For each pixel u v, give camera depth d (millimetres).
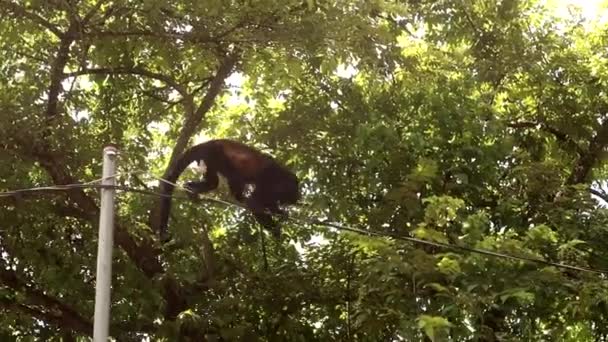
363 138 8852
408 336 7297
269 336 9602
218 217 10617
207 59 9438
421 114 9344
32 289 9969
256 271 10109
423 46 10945
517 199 9211
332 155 9828
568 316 8781
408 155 9000
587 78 11055
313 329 9766
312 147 9914
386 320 7988
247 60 9094
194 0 8680
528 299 7309
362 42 8930
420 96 9359
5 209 9383
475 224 7809
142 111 10742
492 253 7250
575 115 11250
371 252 8203
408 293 7738
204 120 11148
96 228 9391
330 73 9086
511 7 11008
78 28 8984
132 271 9445
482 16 11109
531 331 8383
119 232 9500
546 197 9391
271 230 8789
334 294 9609
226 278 9938
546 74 10828
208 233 10547
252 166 8789
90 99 10406
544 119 11289
